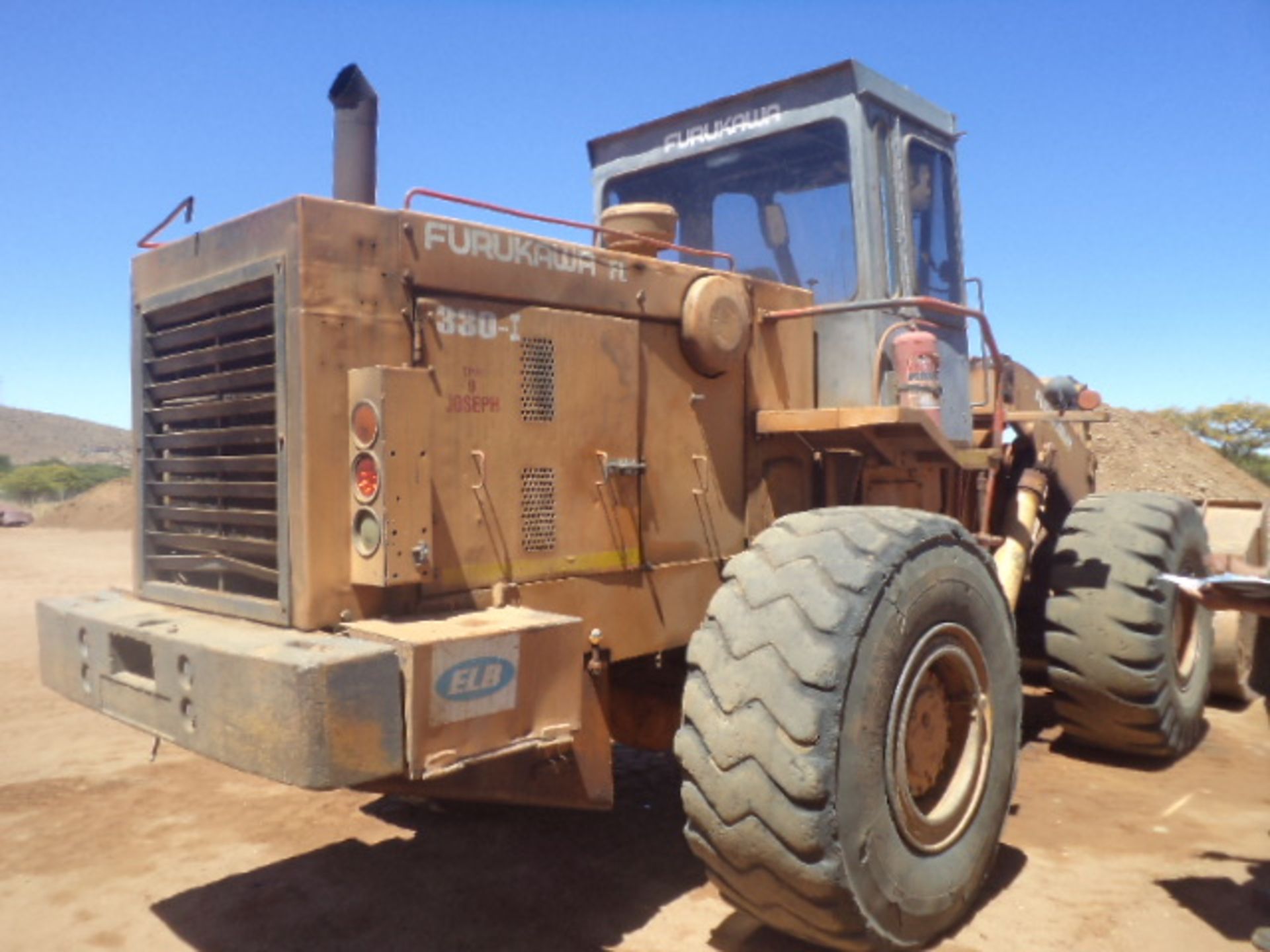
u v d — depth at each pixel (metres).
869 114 4.70
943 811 3.28
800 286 4.86
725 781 2.88
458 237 3.36
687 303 4.01
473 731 2.86
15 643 9.00
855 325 4.64
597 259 3.76
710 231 5.21
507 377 3.46
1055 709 5.25
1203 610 5.47
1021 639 5.95
